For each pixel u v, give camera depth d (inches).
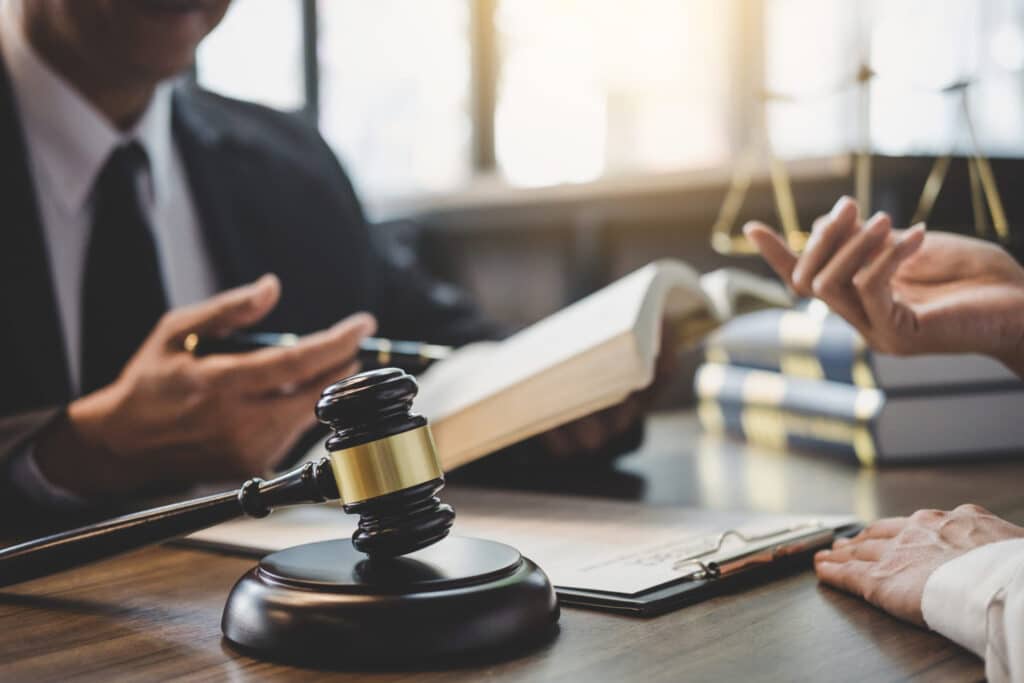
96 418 40.9
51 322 53.5
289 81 201.6
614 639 21.8
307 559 23.2
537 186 128.6
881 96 152.3
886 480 44.4
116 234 55.2
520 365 38.5
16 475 41.2
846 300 32.0
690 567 26.4
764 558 27.1
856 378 49.3
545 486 46.0
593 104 225.9
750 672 19.5
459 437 38.3
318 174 74.0
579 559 28.1
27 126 60.4
